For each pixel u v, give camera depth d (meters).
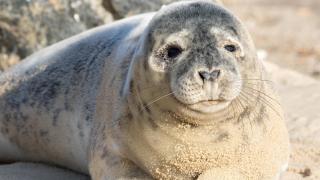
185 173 8.54
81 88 10.17
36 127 10.75
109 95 9.25
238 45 8.05
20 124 10.98
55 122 10.45
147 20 9.96
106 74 9.70
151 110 8.17
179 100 7.79
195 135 8.11
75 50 10.78
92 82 10.01
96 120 9.49
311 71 21.31
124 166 8.82
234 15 8.31
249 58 8.27
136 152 8.61
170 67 7.95
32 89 10.95
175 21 8.10
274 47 25.00
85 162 10.16
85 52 10.59
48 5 14.19
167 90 7.94
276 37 26.80
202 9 8.19
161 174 8.62
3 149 11.41
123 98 8.77
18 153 11.25
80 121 9.98
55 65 10.91
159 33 8.11
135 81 8.45
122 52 9.55
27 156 11.14
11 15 14.12
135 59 8.51
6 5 14.12
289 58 23.28
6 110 11.17
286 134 9.08
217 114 7.92
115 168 8.84
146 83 8.18
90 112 9.76
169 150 8.30
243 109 8.18
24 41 14.18
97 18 14.26
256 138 8.41
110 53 10.02
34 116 10.77
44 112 10.62
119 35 10.27
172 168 8.52
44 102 10.66
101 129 9.20
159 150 8.35
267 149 8.63
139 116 8.38
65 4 14.23
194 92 7.65
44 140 10.69
